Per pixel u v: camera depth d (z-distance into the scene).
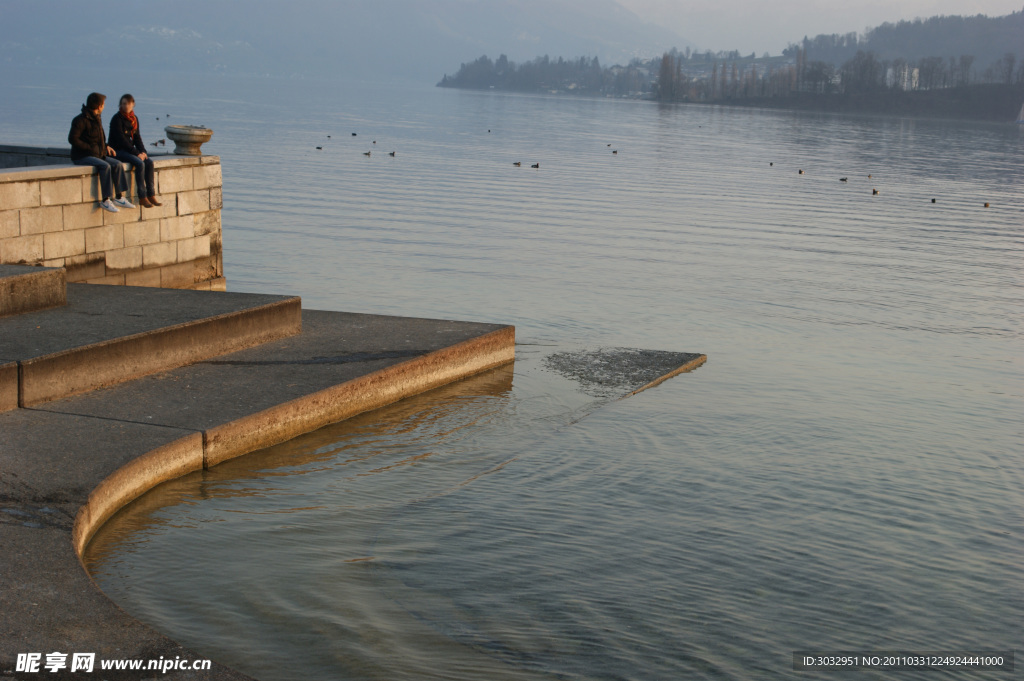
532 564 6.57
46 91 137.00
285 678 4.87
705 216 35.56
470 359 11.86
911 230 33.88
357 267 21.78
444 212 32.75
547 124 122.19
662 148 81.00
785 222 34.75
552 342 14.83
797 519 7.86
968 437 10.88
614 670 5.23
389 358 10.60
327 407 9.35
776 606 6.18
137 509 6.97
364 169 47.59
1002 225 36.41
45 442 7.24
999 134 150.12
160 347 9.29
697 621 5.89
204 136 13.88
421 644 5.35
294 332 11.37
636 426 10.34
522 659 5.28
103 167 11.91
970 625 6.12
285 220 28.56
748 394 12.33
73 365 8.32
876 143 103.38
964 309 20.16
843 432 10.74
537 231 29.48
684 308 19.05
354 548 6.63
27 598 4.96
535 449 9.27
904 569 6.95
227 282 19.45
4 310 9.27
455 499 7.77
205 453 7.87
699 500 8.16
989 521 8.11
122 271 12.61
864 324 18.28
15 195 10.82
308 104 150.25
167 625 5.32
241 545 6.53
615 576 6.46
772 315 18.73
